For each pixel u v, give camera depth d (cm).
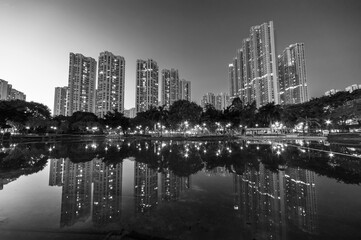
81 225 512
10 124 4500
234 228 491
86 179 1003
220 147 2617
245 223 516
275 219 540
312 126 7350
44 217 562
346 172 1088
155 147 2736
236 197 720
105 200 701
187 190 809
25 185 901
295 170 1158
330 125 6075
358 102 4250
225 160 1541
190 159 1619
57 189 838
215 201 682
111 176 1065
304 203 655
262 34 11750
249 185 873
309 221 527
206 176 1048
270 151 2077
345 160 1452
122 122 7819
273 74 11300
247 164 1367
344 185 853
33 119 5072
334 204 643
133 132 9106
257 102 11944
